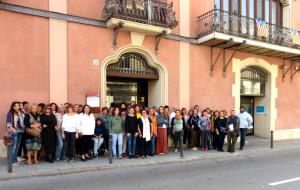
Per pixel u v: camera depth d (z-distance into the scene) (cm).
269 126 1741
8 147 823
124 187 709
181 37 1392
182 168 941
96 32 1184
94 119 1041
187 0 1418
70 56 1128
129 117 1074
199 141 1298
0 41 1005
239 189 682
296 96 1859
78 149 1030
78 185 731
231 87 1559
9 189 700
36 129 916
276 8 1783
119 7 1170
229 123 1246
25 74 1045
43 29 1081
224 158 1141
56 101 1097
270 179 782
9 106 1015
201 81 1455
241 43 1433
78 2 1148
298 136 1858
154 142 1144
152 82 1401
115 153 1069
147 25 1225
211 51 1489
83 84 1151
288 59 1811
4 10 1012
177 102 1377
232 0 1570
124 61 1285
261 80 1744
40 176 827
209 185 720
